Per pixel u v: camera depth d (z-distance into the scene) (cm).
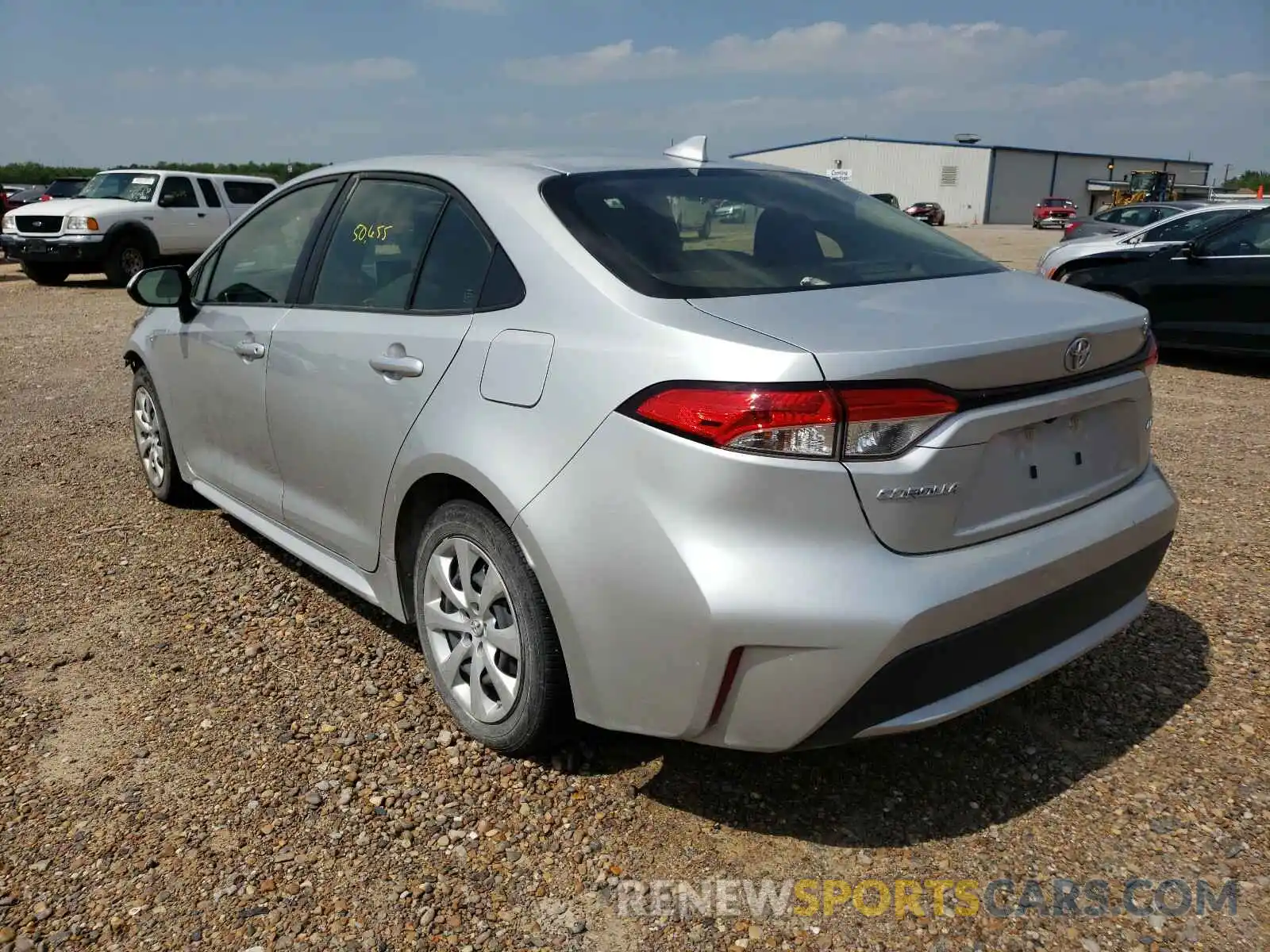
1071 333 240
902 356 214
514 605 261
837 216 315
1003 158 6388
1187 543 442
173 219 1695
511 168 301
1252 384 816
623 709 241
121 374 867
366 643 354
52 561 430
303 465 346
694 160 332
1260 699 311
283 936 221
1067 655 253
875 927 223
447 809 263
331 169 367
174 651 349
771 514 214
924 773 278
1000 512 235
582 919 226
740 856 246
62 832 254
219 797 268
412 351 289
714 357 220
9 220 1634
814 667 215
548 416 246
